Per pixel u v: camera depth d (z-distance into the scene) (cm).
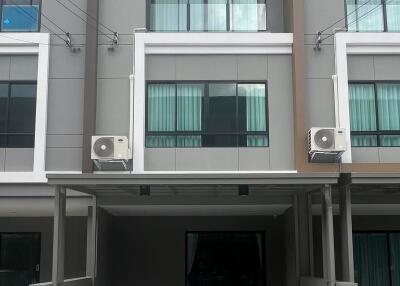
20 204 1439
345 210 1204
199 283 1667
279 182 1166
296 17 1452
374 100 1477
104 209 1503
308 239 1419
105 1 1493
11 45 1480
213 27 1533
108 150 1346
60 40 1490
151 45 1475
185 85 1477
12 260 1648
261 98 1472
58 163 1444
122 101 1453
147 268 1659
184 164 1441
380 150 1450
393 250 1647
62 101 1468
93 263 1389
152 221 1677
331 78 1458
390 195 1408
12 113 1475
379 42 1470
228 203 1443
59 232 1180
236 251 1684
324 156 1386
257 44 1473
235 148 1447
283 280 1617
